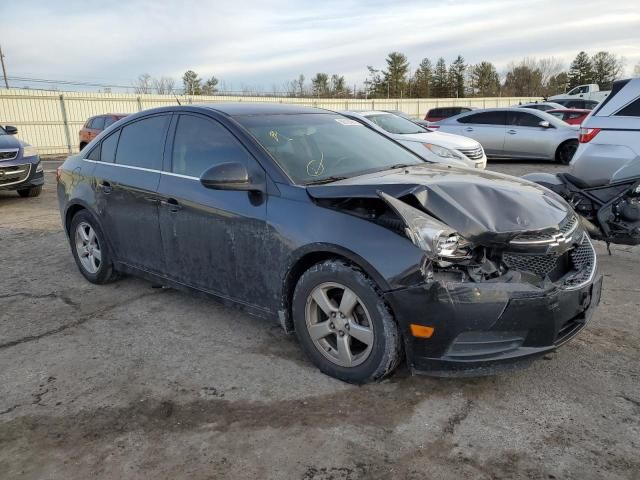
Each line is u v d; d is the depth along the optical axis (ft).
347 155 12.28
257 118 12.50
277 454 8.23
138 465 8.08
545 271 9.49
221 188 10.57
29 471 8.02
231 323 13.19
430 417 9.07
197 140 12.53
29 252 20.47
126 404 9.72
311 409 9.37
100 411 9.53
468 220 9.21
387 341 9.28
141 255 14.08
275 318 11.09
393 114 38.27
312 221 10.01
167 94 100.01
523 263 9.32
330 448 8.34
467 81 268.21
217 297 12.25
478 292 8.73
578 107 81.87
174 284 13.35
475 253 9.18
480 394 9.74
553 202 10.79
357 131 13.84
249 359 11.28
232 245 11.43
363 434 8.65
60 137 85.15
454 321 8.74
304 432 8.75
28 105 81.10
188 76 190.08
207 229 11.89
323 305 10.08
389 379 10.27
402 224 9.05
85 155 16.14
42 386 10.44
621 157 18.39
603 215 16.42
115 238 14.83
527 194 10.65
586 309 10.07
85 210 15.71
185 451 8.37
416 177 10.91
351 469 7.86
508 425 8.82
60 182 16.81
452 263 8.95
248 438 8.64
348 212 9.75
